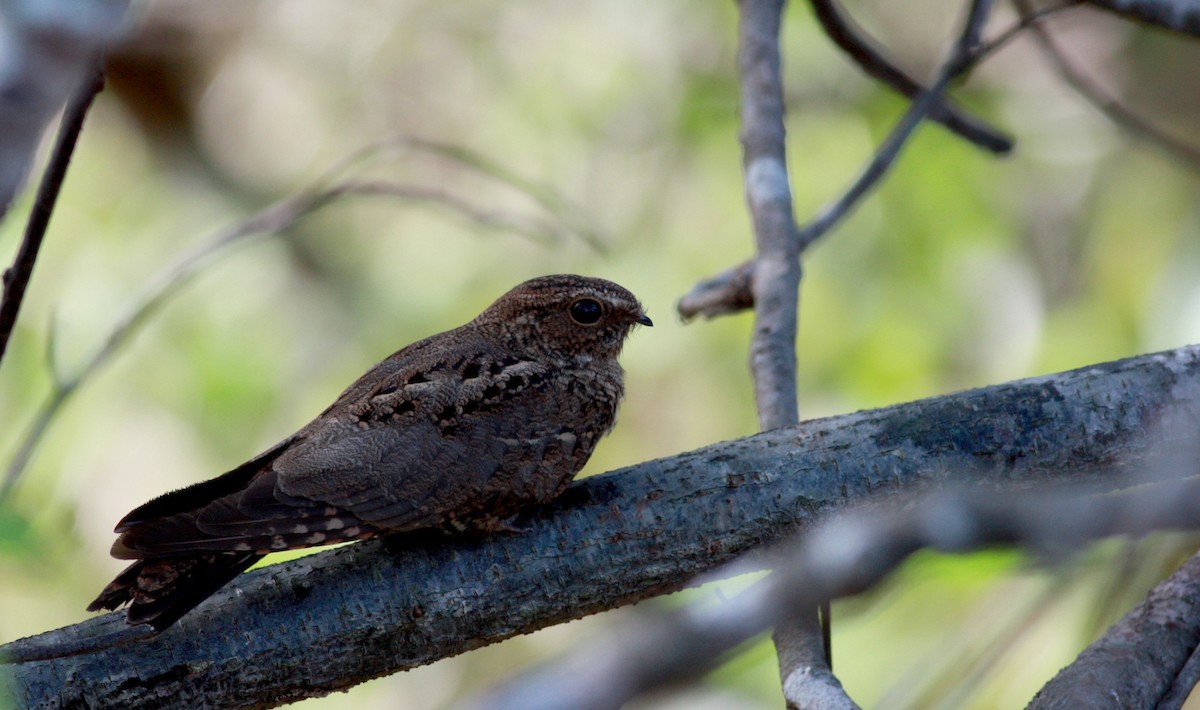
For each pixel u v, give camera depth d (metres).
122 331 9.05
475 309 14.61
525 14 15.70
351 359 14.58
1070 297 14.15
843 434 6.79
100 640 5.68
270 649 6.28
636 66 15.06
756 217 8.97
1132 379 6.84
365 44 16.39
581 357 8.39
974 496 3.39
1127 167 14.60
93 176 15.18
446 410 7.03
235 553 6.37
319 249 15.08
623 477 6.75
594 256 14.45
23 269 6.03
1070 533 3.39
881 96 14.27
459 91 15.77
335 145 16.11
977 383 13.51
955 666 6.19
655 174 14.73
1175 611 5.99
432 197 9.93
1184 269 13.77
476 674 14.30
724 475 6.68
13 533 5.73
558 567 6.56
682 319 9.48
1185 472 6.77
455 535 6.67
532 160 15.06
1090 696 5.48
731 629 2.97
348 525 6.56
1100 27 16.25
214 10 16.75
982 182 13.93
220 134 16.41
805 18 14.54
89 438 13.20
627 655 2.91
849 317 13.54
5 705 5.12
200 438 13.86
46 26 3.70
